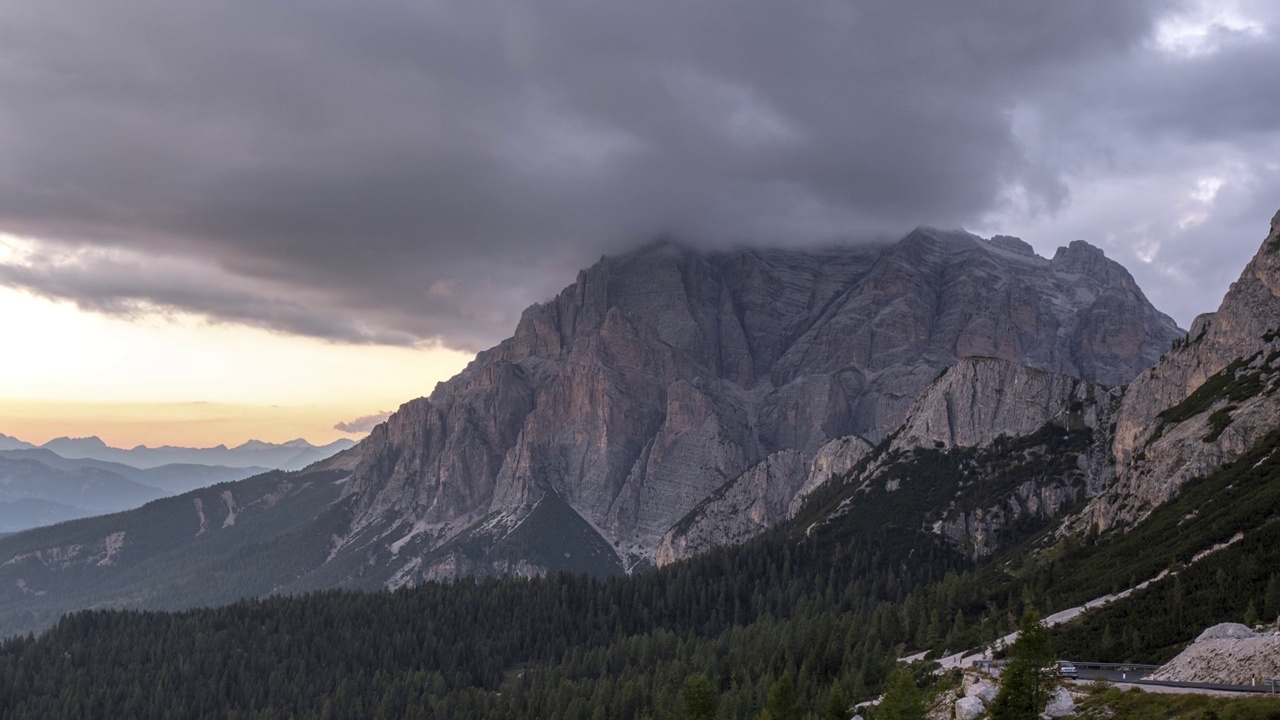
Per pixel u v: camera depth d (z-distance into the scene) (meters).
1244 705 139.00
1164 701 151.38
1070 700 162.12
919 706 185.25
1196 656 173.62
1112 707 155.25
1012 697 160.25
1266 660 159.00
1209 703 145.00
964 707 181.50
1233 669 162.88
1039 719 159.12
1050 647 161.38
